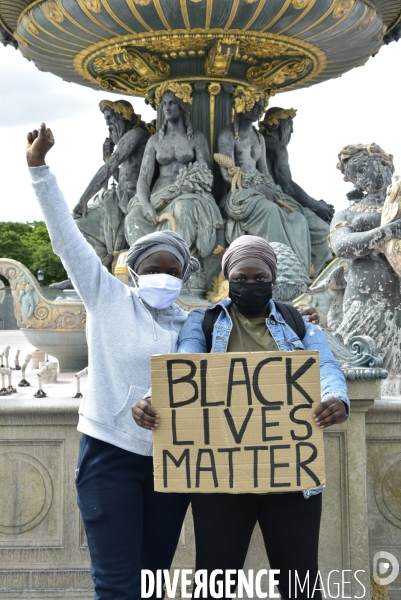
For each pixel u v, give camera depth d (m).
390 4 9.83
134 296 3.00
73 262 2.90
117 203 11.02
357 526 3.83
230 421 2.67
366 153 5.51
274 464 2.65
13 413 3.95
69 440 3.99
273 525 2.77
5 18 10.13
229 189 10.81
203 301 9.20
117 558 2.83
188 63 10.33
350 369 3.70
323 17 8.90
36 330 8.69
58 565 3.95
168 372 2.68
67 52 10.20
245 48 9.77
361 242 5.15
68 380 7.70
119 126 11.39
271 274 2.89
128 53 9.93
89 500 2.89
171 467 2.67
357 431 3.82
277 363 2.65
